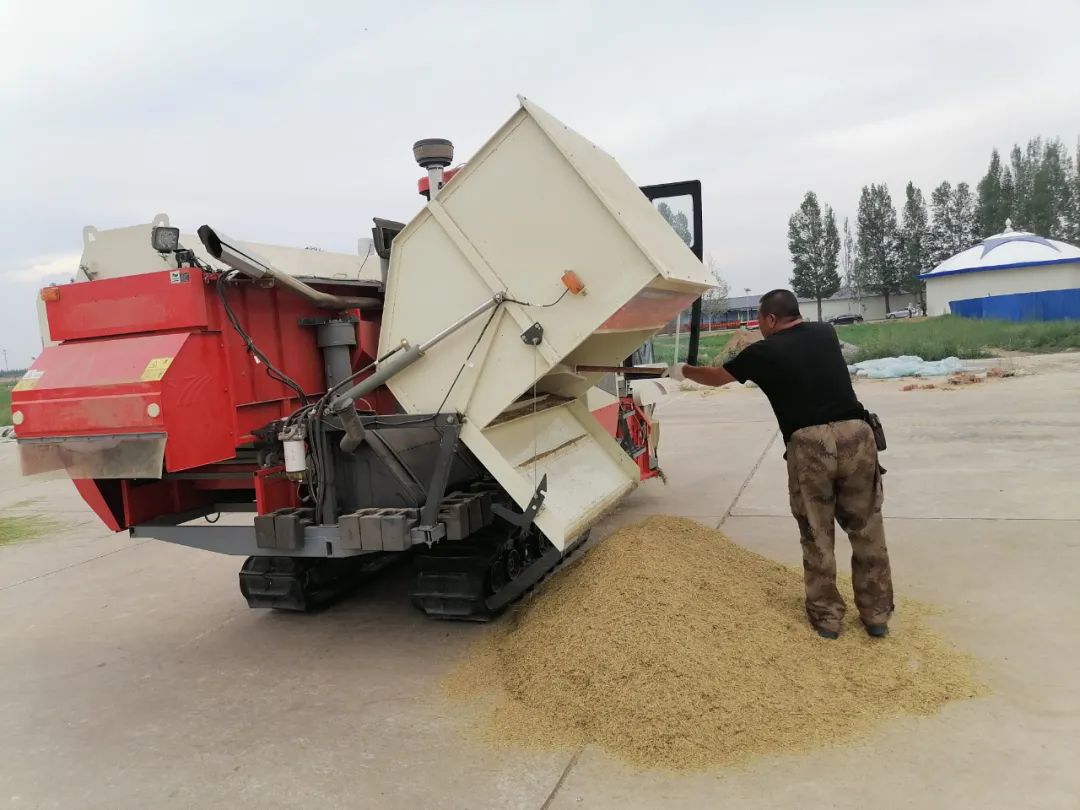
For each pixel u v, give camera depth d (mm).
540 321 3785
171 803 2934
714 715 3094
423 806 2783
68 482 11844
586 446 5281
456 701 3615
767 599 4117
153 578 6238
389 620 4809
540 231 3764
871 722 3098
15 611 5574
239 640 4664
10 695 4066
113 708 3828
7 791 3102
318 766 3117
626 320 3953
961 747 2883
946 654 3594
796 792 2689
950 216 72312
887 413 11844
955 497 6605
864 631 3820
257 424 4359
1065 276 43000
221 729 3514
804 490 3736
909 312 67562
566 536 4004
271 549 4117
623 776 2883
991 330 25172
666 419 13812
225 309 4043
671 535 4711
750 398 16312
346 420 3920
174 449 3732
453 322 4008
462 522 3889
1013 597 4305
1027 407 11352
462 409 3984
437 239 4008
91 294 4102
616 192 3904
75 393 3830
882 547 3746
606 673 3361
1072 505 6035
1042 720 3027
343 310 4957
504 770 2988
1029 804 2521
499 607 4500
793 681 3342
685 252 4367
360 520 3896
